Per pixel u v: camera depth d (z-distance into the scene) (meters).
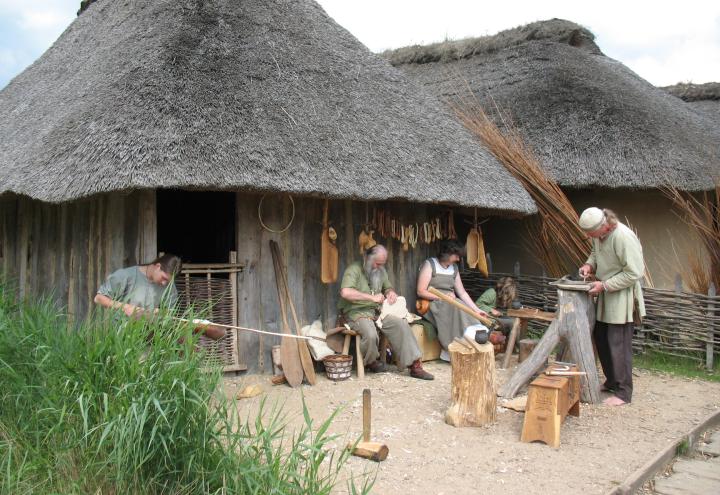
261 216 5.68
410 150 6.15
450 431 4.38
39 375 3.50
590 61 9.27
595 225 4.92
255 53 5.94
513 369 6.08
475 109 8.45
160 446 2.98
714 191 7.61
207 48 5.67
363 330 5.59
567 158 7.36
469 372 4.50
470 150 6.98
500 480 3.59
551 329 5.15
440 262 6.41
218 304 5.45
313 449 3.06
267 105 5.48
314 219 5.99
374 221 6.37
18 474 2.95
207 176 4.67
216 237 8.51
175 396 2.96
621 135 7.36
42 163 4.90
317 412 4.73
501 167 7.16
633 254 4.89
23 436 3.27
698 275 6.88
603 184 7.09
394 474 3.63
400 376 5.74
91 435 3.03
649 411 4.92
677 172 7.09
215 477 2.94
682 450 4.28
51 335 3.62
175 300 4.38
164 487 2.96
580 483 3.57
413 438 4.23
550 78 8.52
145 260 5.18
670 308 6.47
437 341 6.42
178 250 9.04
